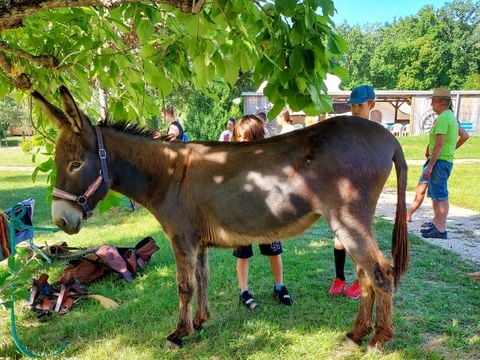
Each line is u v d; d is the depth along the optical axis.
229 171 2.83
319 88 2.42
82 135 2.84
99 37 2.93
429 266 4.50
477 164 13.51
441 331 3.18
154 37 3.05
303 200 2.69
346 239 2.64
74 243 5.90
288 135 2.85
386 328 2.79
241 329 3.31
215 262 4.90
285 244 5.52
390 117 29.33
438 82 52.81
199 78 2.63
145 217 7.55
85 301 3.92
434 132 5.51
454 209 7.48
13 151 22.95
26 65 3.21
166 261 5.03
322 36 2.27
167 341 3.08
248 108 21.06
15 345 3.12
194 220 2.95
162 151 3.01
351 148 2.65
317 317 3.47
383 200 8.73
